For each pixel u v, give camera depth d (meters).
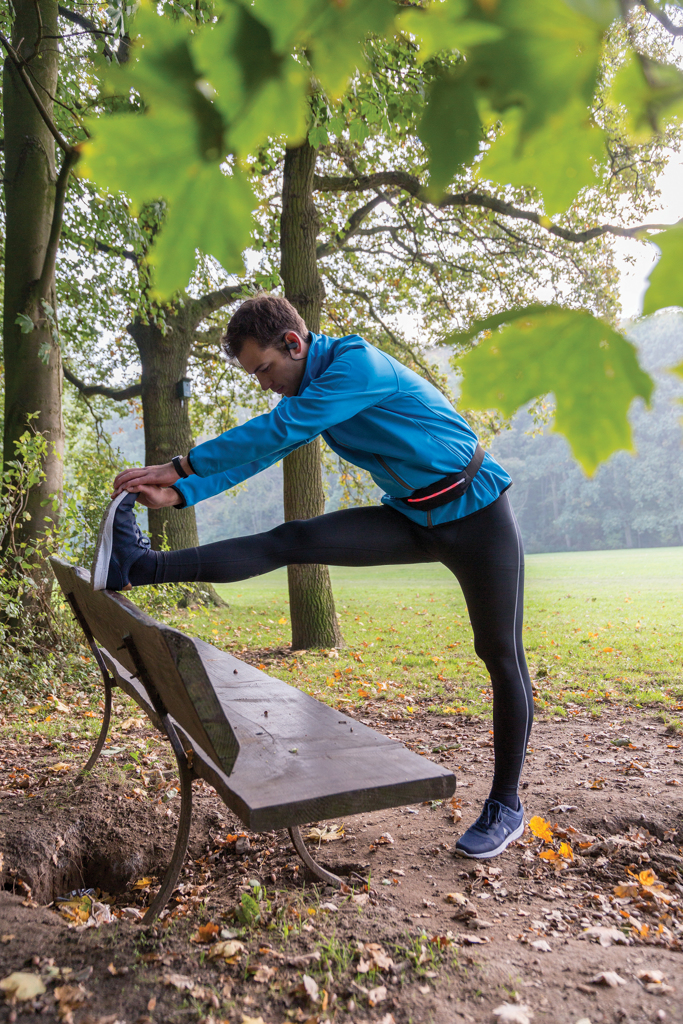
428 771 1.94
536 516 67.00
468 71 0.39
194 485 2.35
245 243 0.43
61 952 1.91
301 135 0.42
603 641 8.56
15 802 3.11
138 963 1.87
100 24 7.59
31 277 6.95
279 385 2.55
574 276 12.24
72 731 4.64
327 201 12.59
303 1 0.37
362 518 2.68
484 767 3.88
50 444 6.89
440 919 2.20
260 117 0.40
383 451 2.51
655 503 60.09
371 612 13.48
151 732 4.63
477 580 2.63
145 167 0.40
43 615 6.29
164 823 3.06
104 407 17.56
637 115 0.41
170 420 13.63
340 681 6.59
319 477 8.12
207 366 15.08
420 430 2.47
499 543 2.61
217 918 2.18
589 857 2.71
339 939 2.00
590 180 0.42
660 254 0.37
